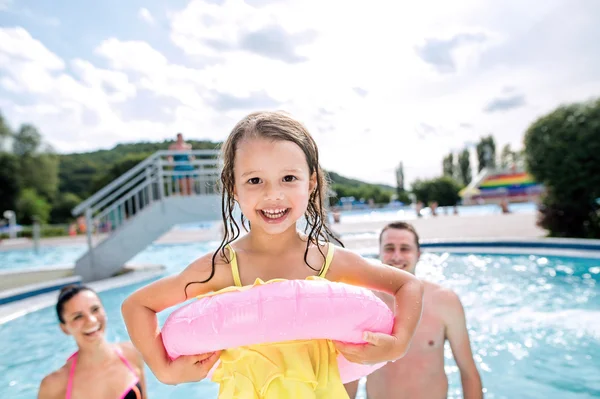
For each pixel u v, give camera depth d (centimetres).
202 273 132
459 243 997
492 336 482
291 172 122
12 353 500
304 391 114
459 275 772
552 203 1009
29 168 4309
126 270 976
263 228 123
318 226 140
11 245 1986
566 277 715
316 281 118
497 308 577
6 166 3938
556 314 536
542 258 865
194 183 1193
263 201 120
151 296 129
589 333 470
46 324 598
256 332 109
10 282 851
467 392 255
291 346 121
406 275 135
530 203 3023
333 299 112
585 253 820
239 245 138
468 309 580
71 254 1631
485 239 980
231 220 137
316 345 125
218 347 113
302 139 128
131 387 279
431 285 271
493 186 3359
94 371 279
